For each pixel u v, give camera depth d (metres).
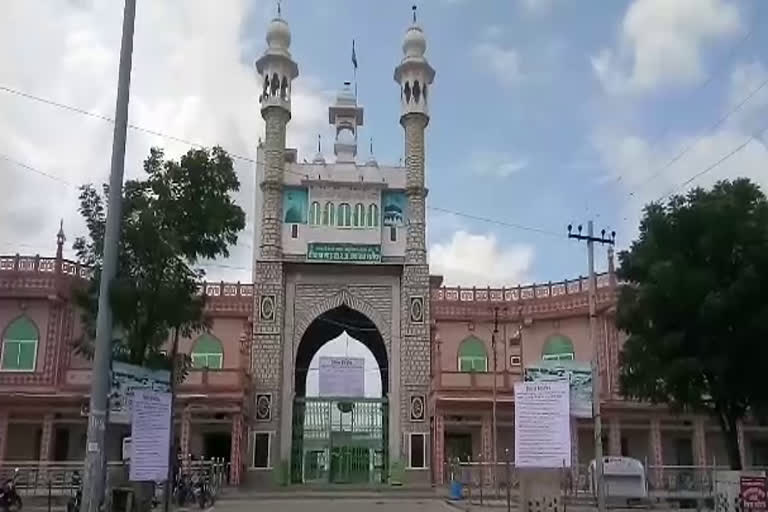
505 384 36.47
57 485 26.64
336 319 40.66
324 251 38.28
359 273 38.59
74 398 33.88
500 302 41.41
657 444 35.72
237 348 39.56
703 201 20.47
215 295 40.06
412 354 37.31
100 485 11.54
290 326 37.81
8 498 22.17
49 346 35.47
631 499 26.59
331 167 39.38
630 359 21.62
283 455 36.16
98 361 11.84
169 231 17.09
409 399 36.81
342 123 42.25
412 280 38.19
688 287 19.45
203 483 26.02
